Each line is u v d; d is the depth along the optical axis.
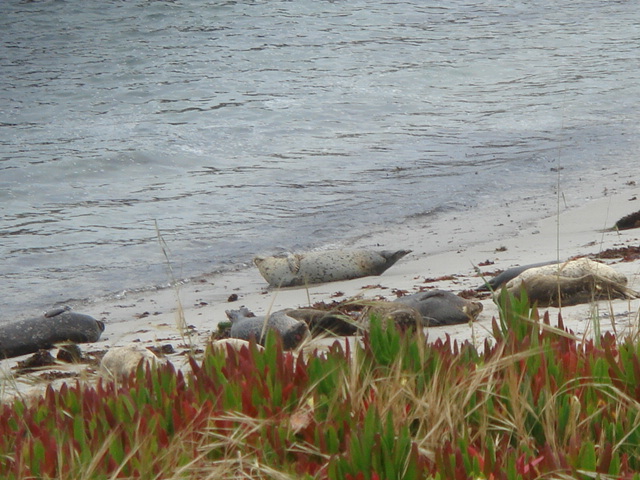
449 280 39.00
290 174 69.25
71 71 113.81
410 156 73.31
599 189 58.81
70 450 11.41
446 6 152.38
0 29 136.62
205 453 11.45
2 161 74.75
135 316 40.12
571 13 148.88
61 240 54.34
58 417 13.40
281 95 98.81
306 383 13.95
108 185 68.88
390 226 54.50
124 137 82.81
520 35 132.00
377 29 134.50
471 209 57.09
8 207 62.81
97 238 54.69
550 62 114.44
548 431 11.80
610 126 80.94
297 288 42.56
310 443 12.15
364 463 10.80
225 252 51.16
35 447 11.60
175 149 77.88
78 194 66.38
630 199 54.69
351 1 152.75
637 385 12.99
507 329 16.12
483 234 50.41
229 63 115.44
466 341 16.86
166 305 41.91
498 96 97.06
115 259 50.34
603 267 29.53
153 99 99.75
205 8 146.88
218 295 43.09
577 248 42.66
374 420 11.46
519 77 106.56
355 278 42.84
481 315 28.97
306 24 137.12
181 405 13.18
